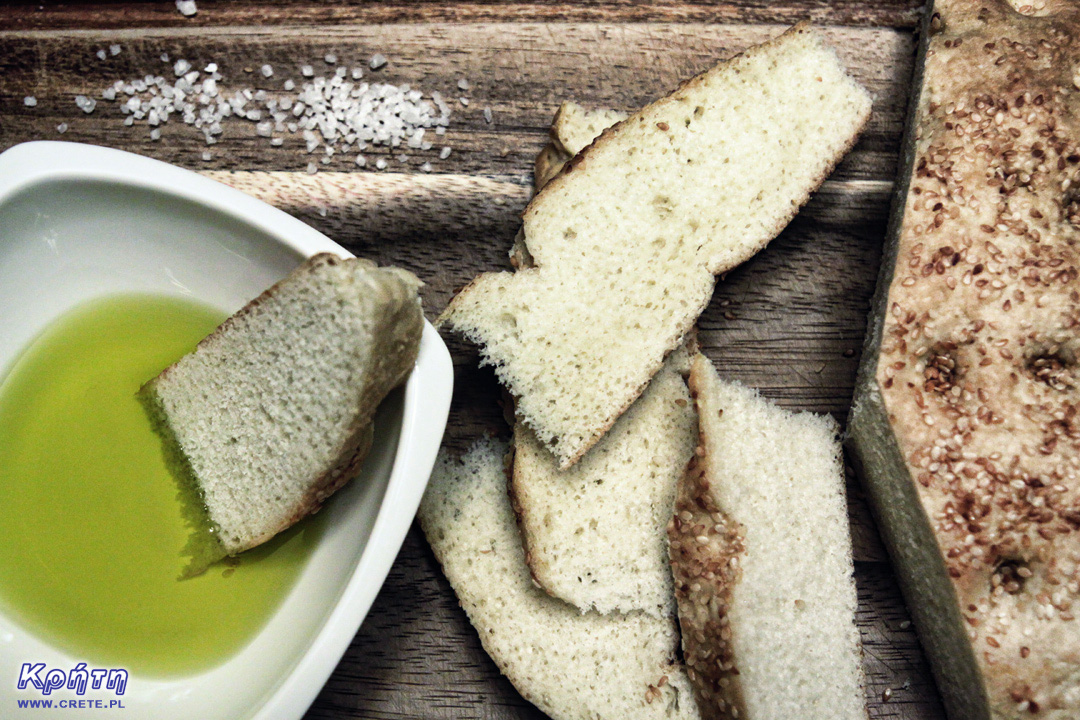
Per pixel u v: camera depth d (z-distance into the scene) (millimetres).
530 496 293
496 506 299
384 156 315
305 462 268
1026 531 280
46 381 286
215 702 272
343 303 256
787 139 304
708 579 281
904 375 288
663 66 319
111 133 315
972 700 287
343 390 260
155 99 315
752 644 281
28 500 283
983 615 279
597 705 288
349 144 315
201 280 287
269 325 267
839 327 311
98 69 318
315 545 279
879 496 301
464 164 315
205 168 314
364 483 275
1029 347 289
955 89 300
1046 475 282
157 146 315
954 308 289
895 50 319
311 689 258
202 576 280
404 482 264
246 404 274
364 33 319
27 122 315
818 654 290
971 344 288
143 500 284
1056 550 280
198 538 280
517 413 292
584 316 294
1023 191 293
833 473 300
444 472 300
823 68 307
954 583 280
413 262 312
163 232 282
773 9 321
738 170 302
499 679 297
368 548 261
